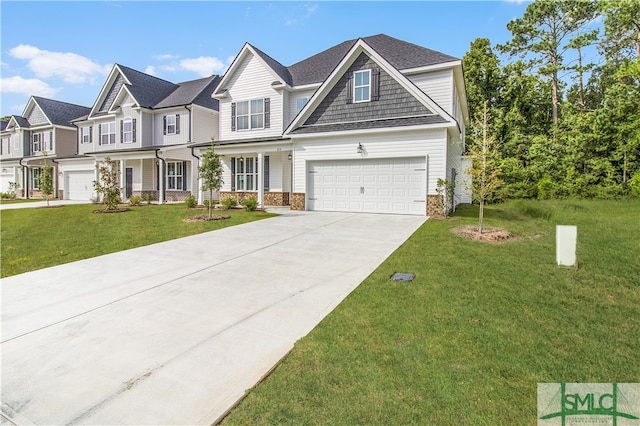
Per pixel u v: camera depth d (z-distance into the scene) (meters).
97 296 5.39
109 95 25.59
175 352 3.68
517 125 24.61
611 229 9.70
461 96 18.61
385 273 6.02
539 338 3.79
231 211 15.02
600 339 3.78
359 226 10.62
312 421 2.60
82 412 2.79
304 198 14.68
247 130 19.23
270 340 3.87
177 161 22.08
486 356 3.42
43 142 30.38
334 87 14.44
